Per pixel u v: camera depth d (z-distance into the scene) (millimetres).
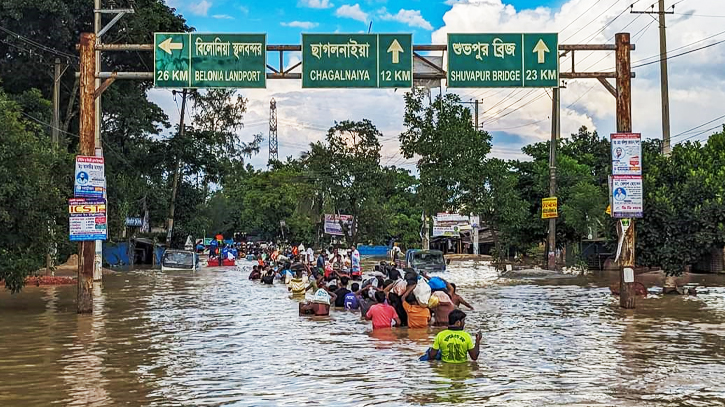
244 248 78750
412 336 15586
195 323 18094
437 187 40000
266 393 9953
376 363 12180
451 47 20344
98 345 14406
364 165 63781
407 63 20453
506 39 20422
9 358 12859
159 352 13508
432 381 10617
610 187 20266
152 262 57344
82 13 40750
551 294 25953
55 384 10641
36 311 20766
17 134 21422
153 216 63781
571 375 11000
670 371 11289
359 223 65812
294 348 13922
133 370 11711
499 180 40406
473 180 39656
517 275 36938
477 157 40000
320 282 22844
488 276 37938
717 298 23344
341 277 24547
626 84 20297
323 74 20375
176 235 64312
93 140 19578
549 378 10781
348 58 20438
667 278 25453
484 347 13727
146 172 57875
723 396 9633
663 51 37125
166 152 57750
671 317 18391
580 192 40656
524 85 20391
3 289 28906
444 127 40469
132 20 42188
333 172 64250
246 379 10922
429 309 17156
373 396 9695
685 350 13273
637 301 22453
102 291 29125
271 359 12680
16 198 20922
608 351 13188
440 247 93562
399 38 20516
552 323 17375
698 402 9305
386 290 18984
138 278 38656
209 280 36938
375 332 16281
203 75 20188
